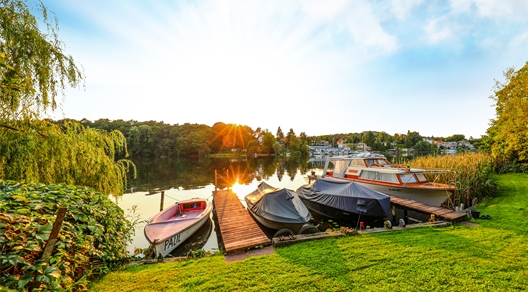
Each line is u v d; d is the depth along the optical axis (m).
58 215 3.10
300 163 48.97
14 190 3.68
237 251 6.02
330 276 4.46
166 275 4.60
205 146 65.25
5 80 2.70
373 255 5.30
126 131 59.88
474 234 6.48
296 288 4.09
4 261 2.61
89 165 7.25
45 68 5.67
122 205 13.67
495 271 4.49
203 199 11.33
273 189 11.36
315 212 11.48
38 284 2.94
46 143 6.02
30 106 5.63
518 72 14.88
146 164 44.97
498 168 18.25
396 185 11.59
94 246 4.50
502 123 17.08
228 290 4.05
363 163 14.92
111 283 4.27
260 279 4.41
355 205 9.29
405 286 4.08
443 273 4.46
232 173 30.89
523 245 5.61
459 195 10.18
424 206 9.84
